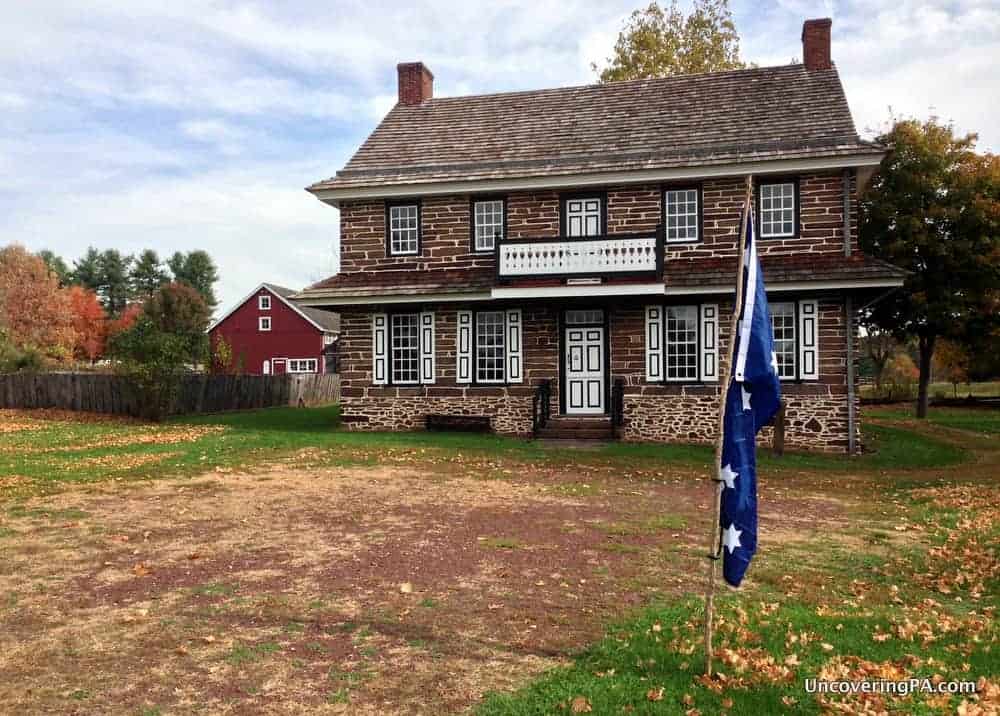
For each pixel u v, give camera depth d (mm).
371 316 22562
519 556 8945
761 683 5527
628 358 20859
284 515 11039
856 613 7172
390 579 8031
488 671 5793
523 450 18156
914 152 29250
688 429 20359
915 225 28562
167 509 11383
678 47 39688
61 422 24688
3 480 13555
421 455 16938
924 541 10195
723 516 5641
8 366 33719
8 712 5137
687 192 20797
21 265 61969
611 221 21188
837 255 19734
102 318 73375
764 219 20312
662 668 5770
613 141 22016
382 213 22656
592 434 20234
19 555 8891
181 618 6891
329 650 6188
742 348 5566
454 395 22016
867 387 42438
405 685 5559
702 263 20547
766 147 20156
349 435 20500
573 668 5801
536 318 21562
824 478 15781
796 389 19688
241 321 58188
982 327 30688
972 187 28484
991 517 11383
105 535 9820
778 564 8953
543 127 23422
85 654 6109
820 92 21797
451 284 21312
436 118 25016
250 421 26297
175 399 28016
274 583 7895
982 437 24344
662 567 8641
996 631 6711
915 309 29484
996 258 28328
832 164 19375
